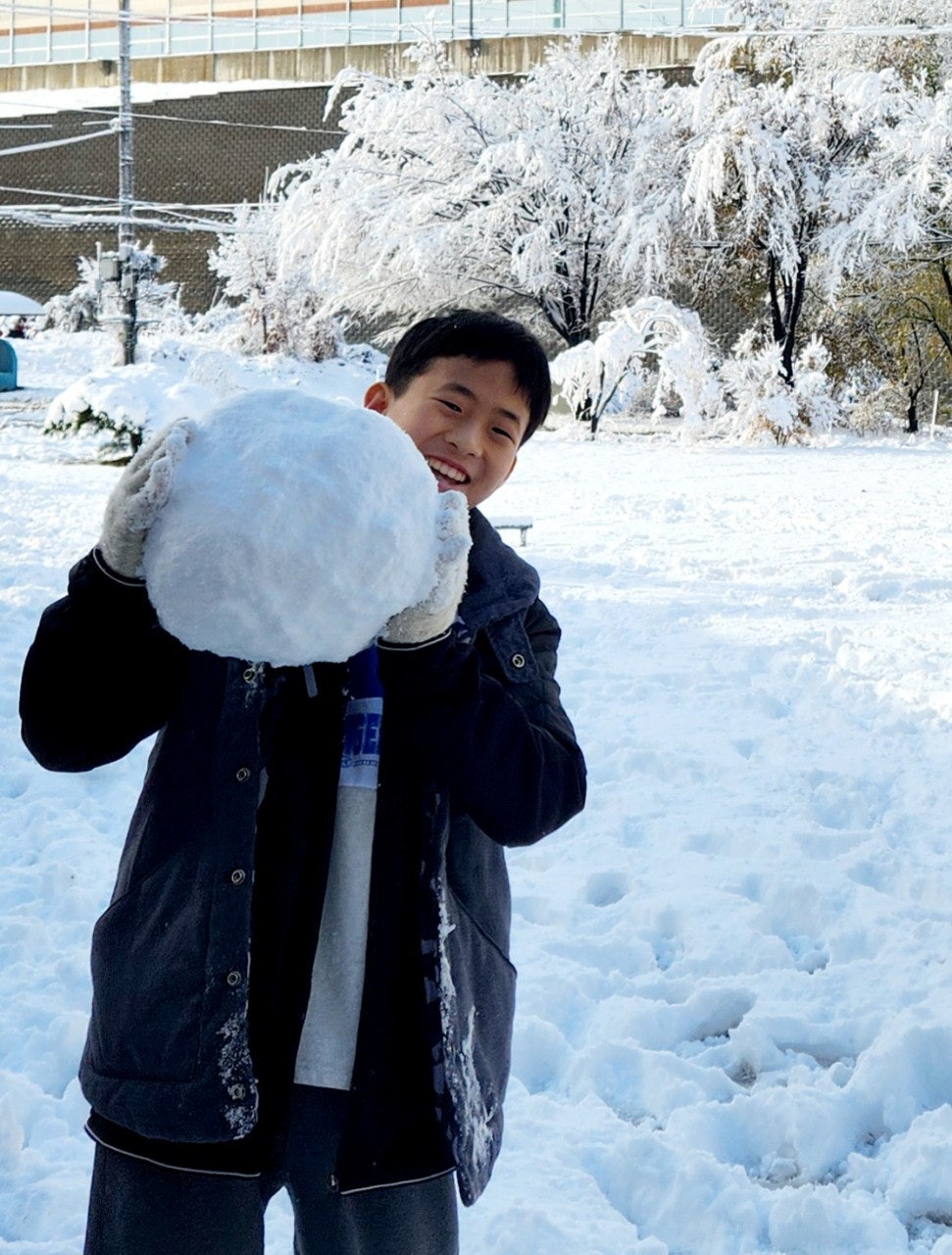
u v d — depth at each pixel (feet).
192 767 6.40
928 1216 10.82
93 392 74.69
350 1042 6.42
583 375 97.04
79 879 16.42
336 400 5.85
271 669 6.37
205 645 5.61
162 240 169.68
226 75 172.86
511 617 6.88
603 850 17.70
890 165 101.96
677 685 26.02
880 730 22.68
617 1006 13.78
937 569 37.45
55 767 6.56
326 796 6.39
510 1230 10.16
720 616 31.60
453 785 6.33
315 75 168.76
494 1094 6.80
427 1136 6.46
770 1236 10.54
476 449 7.09
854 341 109.29
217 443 5.60
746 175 100.63
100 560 5.90
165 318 142.41
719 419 95.55
